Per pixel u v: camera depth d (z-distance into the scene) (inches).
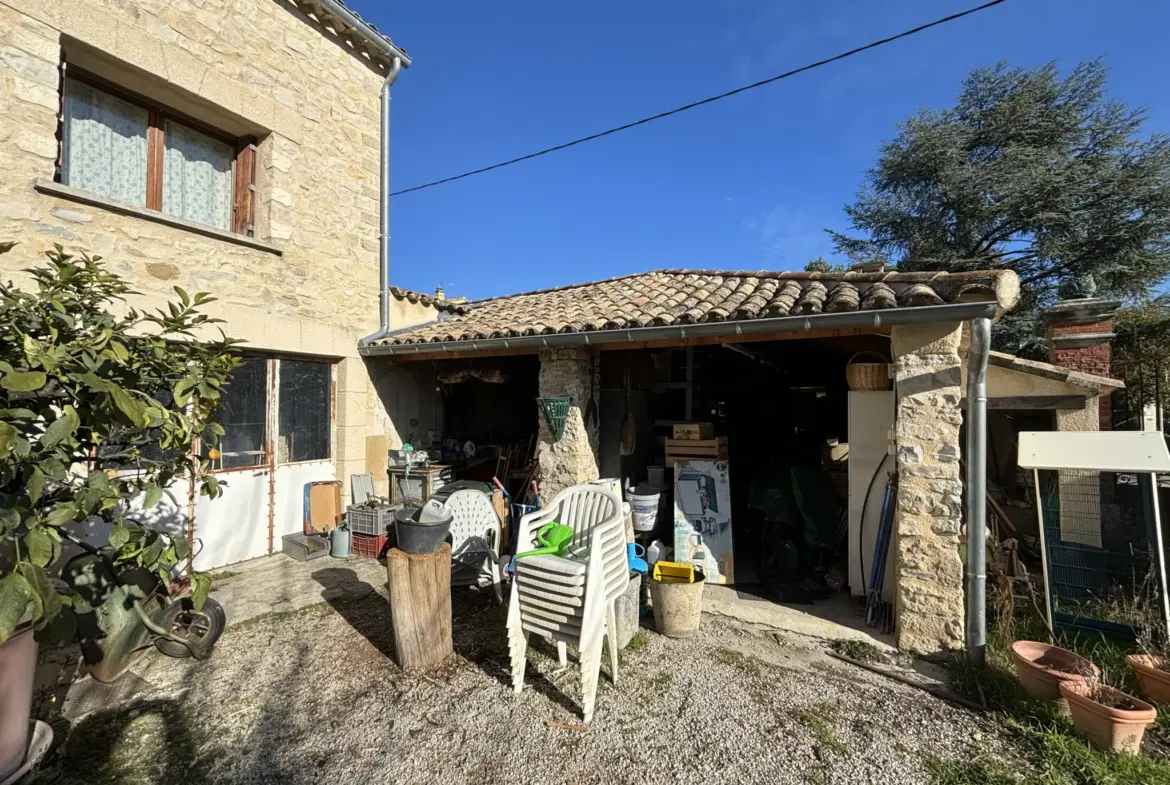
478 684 124.6
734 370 308.0
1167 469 133.9
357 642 144.9
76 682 124.7
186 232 186.7
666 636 150.6
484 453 291.0
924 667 132.9
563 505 150.9
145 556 107.0
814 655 140.3
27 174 150.3
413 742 103.7
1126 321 376.8
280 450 222.5
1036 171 588.7
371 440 255.4
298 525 228.8
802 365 324.5
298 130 225.5
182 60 184.2
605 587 121.7
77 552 157.8
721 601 174.9
